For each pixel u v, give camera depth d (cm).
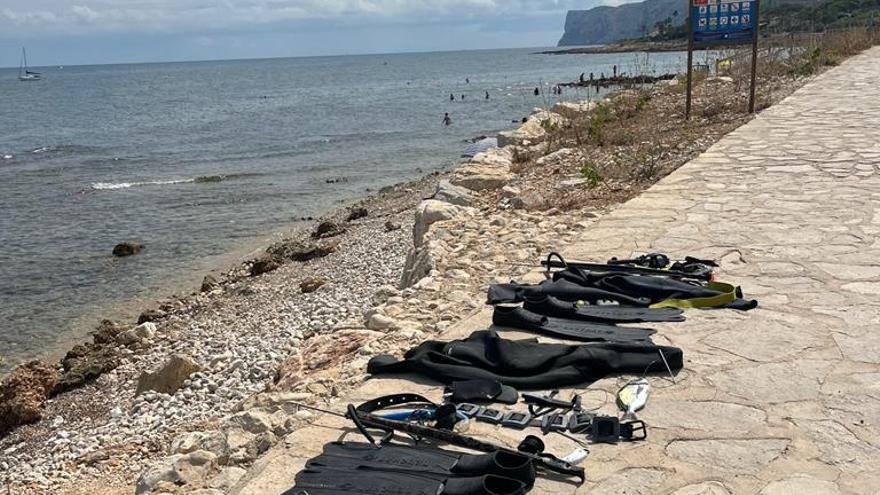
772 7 5384
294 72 19288
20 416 1133
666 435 450
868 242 788
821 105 1775
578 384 528
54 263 2142
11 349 1534
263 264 1844
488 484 396
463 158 2573
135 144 4975
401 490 401
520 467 399
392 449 450
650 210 976
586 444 448
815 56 2738
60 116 7731
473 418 486
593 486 404
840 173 1103
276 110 7212
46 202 3019
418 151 3925
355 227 2175
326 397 600
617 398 489
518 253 914
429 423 480
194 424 920
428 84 10406
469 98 7238
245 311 1509
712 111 1802
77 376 1252
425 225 1227
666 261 737
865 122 1509
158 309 1648
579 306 660
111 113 7950
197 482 526
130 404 1090
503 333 620
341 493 404
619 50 16312
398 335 696
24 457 994
